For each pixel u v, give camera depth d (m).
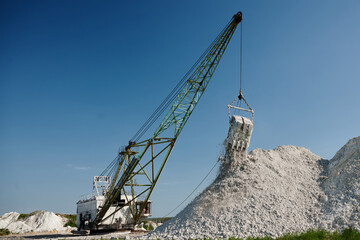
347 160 24.81
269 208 22.16
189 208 26.02
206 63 37.44
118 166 42.66
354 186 21.77
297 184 25.08
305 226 20.03
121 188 40.59
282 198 23.11
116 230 44.16
